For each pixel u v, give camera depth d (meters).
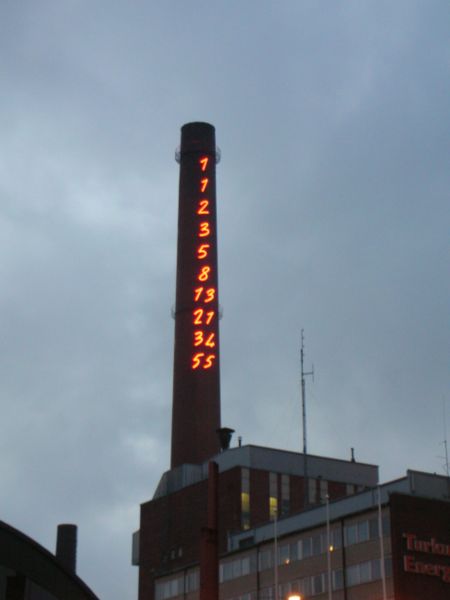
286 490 131.50
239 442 140.62
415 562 88.44
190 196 151.88
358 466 139.00
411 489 94.31
